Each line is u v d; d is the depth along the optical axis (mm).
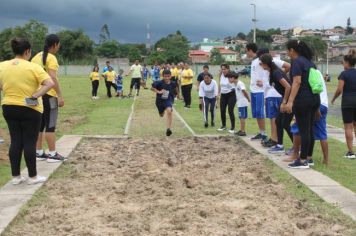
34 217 5988
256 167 8961
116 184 7699
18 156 7461
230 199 6855
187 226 5688
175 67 27734
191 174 8438
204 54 116438
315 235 5441
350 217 5984
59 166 8898
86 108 21156
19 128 7461
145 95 29766
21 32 87562
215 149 10992
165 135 13047
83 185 7617
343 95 9742
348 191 7191
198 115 18203
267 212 6234
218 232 5504
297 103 8430
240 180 8016
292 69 8375
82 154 10266
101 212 6227
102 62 91500
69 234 5465
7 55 83125
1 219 5887
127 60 92750
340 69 75875
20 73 7191
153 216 6059
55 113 9109
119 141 12023
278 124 10203
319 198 6840
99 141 12031
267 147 10891
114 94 30859
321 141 9070
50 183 7707
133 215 6086
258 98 11414
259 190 7355
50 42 8648
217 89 14922
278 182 7848
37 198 6840
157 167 9055
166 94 12859
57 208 6414
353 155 9789
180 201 6727
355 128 10172
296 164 8773
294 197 6930
